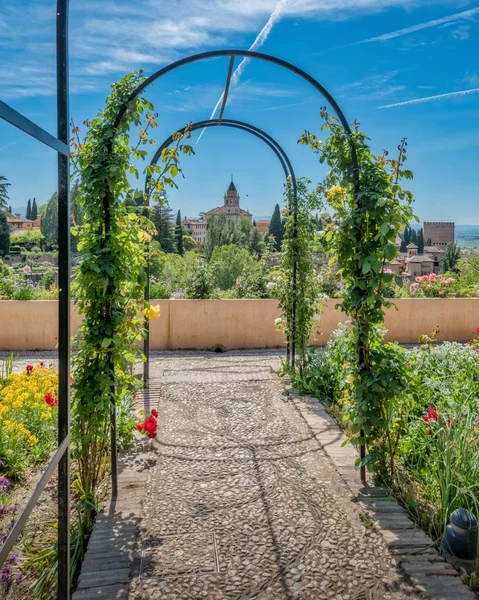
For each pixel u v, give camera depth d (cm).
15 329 687
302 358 511
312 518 244
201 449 336
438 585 190
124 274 261
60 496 168
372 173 269
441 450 254
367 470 291
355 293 282
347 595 186
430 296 860
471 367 402
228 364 609
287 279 526
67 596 169
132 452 329
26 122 121
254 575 199
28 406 325
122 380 280
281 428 377
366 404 272
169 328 717
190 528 236
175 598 186
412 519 242
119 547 218
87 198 254
